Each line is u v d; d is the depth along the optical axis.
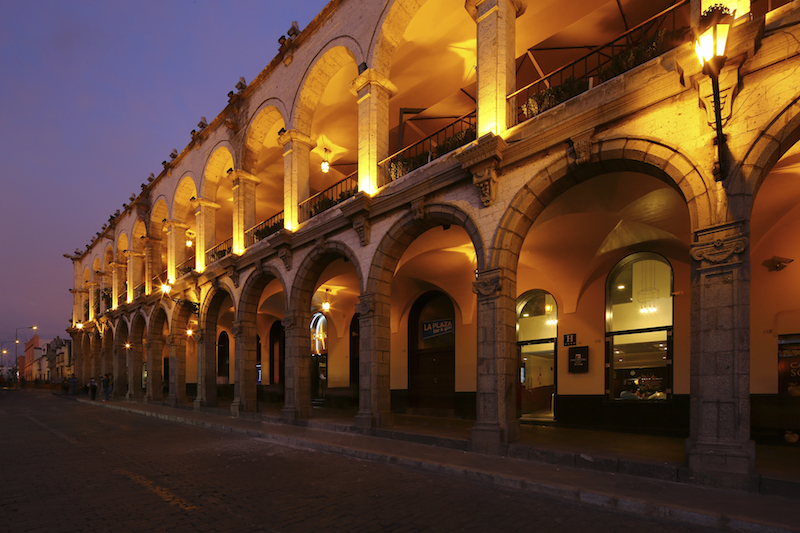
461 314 15.66
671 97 6.98
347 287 18.84
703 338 6.20
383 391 11.65
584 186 9.36
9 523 5.23
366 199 11.76
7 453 9.73
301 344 14.44
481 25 9.92
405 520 5.23
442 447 9.36
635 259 11.93
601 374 12.12
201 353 19.91
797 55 5.86
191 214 25.94
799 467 6.49
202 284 20.23
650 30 11.50
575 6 11.05
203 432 13.06
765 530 4.60
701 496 5.56
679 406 10.59
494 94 9.50
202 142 21.98
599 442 8.91
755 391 9.72
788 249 9.59
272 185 22.50
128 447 10.41
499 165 9.16
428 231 12.09
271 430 12.40
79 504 5.94
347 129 17.92
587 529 4.91
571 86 8.97
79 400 30.36
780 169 8.02
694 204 6.51
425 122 16.42
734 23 6.29
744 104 6.20
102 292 36.19
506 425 8.63
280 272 15.40
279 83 16.67
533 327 14.12
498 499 6.01
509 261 8.97
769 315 9.73
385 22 12.21
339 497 6.15
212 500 6.06
